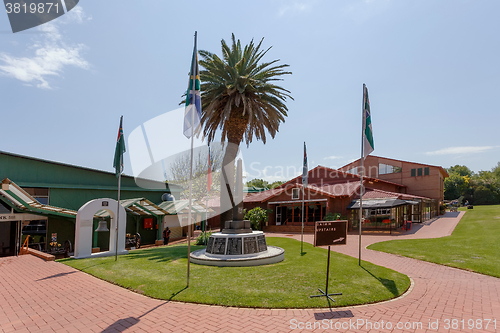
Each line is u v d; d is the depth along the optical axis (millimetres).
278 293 8000
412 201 26109
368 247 17859
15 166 20484
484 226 24422
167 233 23062
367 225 26750
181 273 10336
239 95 19031
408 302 7699
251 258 11930
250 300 7520
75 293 8547
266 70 20703
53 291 8773
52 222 21391
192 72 9938
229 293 8039
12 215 19078
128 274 10398
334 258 13180
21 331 6023
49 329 6094
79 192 23688
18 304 7660
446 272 11477
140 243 23297
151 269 11078
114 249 15422
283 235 25703
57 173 22578
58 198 22375
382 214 26562
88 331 5980
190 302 7590
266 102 20625
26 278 10383
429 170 37219
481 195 67812
